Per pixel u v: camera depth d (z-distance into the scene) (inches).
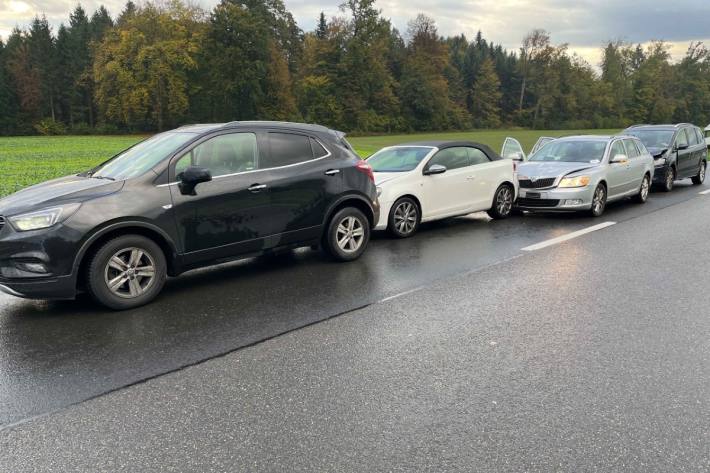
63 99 3597.4
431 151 374.0
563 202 408.8
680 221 399.2
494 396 137.9
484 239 342.0
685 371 151.5
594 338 175.9
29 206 196.9
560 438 118.9
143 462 111.3
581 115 4183.1
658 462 110.3
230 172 236.5
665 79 4160.9
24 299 224.5
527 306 208.8
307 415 129.5
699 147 647.1
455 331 183.3
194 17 3080.7
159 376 151.2
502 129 4114.2
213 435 121.3
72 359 162.9
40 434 122.0
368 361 159.9
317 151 268.4
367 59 3289.9
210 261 231.5
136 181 213.8
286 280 249.4
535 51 4109.3
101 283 202.5
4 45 3814.0
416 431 122.1
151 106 2989.7
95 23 4281.5
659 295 221.5
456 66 4416.8
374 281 246.1
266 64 2827.3
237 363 159.5
